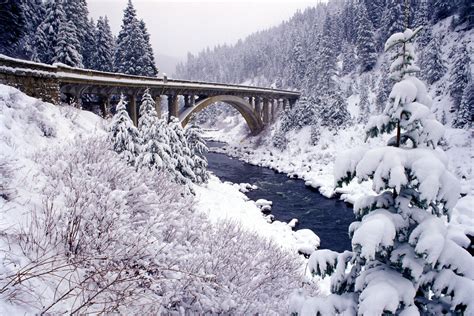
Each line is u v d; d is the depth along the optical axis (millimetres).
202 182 21250
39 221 4180
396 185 2682
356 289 3020
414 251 2834
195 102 39062
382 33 65625
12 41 25984
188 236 6316
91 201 5027
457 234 2793
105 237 4426
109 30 39469
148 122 15172
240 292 5371
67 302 3162
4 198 4285
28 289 2822
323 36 67438
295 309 3443
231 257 6082
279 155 41906
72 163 6395
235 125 78500
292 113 48250
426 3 62656
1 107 8305
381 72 57406
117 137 12625
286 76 90375
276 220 19953
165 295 4195
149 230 5090
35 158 6430
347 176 3191
